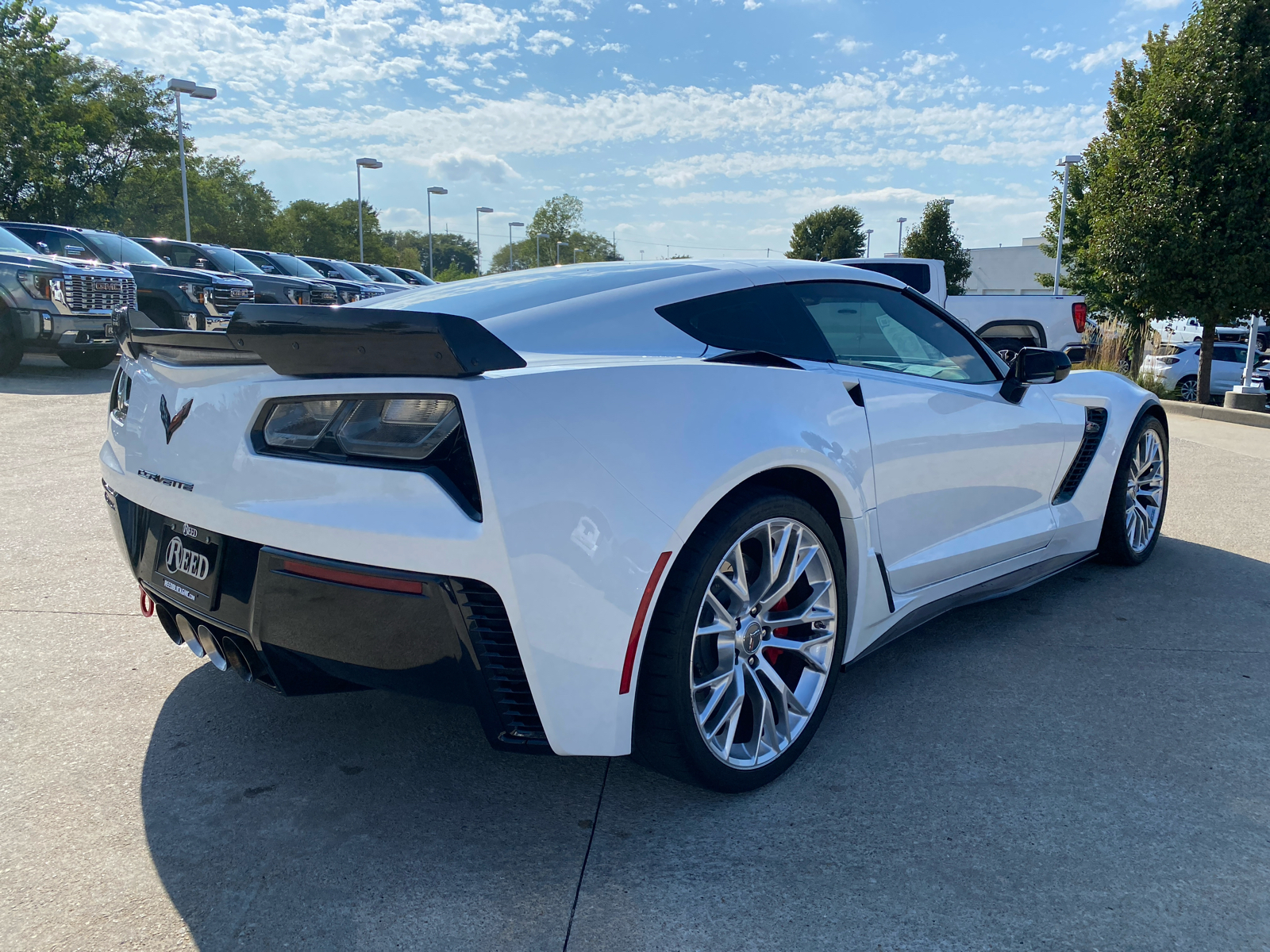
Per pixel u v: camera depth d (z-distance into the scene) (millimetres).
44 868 1825
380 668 1808
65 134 31766
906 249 43188
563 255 97938
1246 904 1714
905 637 3205
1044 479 3328
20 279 9906
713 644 2090
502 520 1675
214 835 1956
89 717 2502
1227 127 10734
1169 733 2436
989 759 2293
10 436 6746
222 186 54438
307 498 1808
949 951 1587
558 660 1761
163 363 2199
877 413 2477
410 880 1804
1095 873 1812
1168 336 17172
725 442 1969
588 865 1856
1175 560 4145
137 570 2316
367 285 18625
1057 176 25109
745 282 2512
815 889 1767
